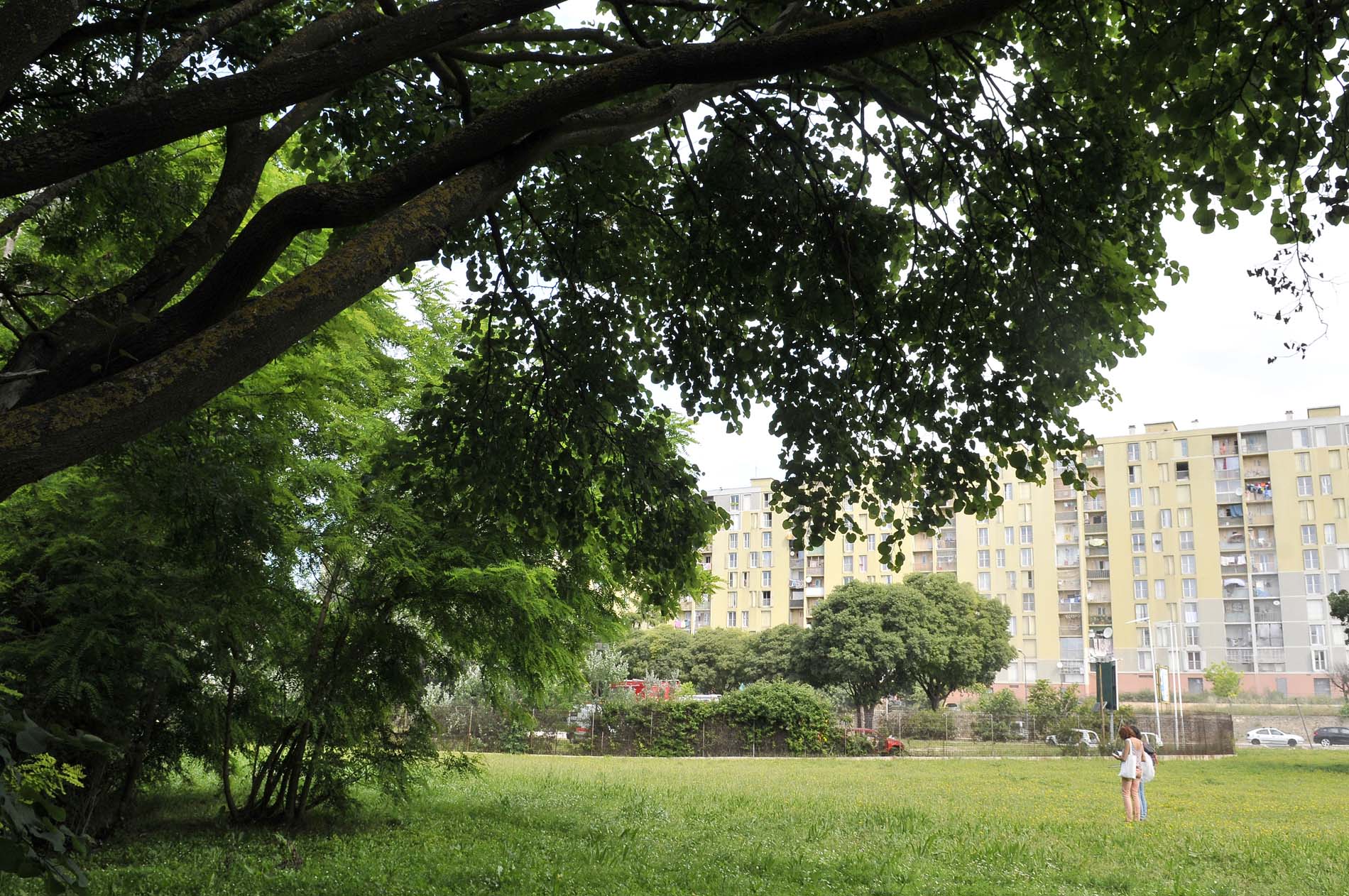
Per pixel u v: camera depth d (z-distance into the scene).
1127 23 6.05
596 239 8.68
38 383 3.50
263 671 11.73
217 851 9.74
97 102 6.52
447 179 4.38
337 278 3.57
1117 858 10.47
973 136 7.49
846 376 8.55
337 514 11.23
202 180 7.92
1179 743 39.28
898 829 12.74
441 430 8.96
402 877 8.42
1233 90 5.70
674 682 73.38
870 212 8.20
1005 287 8.02
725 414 9.34
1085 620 86.50
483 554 11.81
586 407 8.71
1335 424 83.00
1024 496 90.50
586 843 10.98
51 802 2.75
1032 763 32.34
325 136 7.98
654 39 7.26
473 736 35.53
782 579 103.94
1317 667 79.31
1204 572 84.94
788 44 4.05
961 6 3.96
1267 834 12.73
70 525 9.05
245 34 6.95
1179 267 7.73
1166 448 88.44
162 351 3.73
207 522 8.02
